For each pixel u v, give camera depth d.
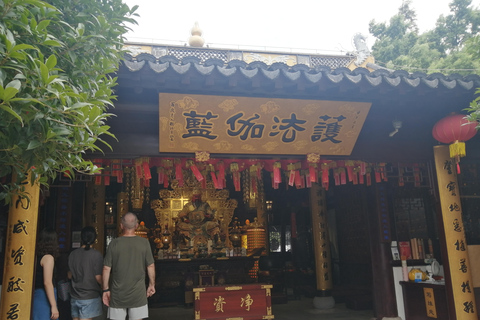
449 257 6.02
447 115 5.78
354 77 4.78
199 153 5.60
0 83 1.67
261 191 12.72
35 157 2.16
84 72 2.61
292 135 5.68
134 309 4.56
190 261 11.13
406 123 6.09
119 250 4.61
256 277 11.44
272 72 4.57
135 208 11.46
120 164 5.57
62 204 7.50
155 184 12.47
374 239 7.94
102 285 4.64
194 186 12.41
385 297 7.56
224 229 12.34
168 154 5.53
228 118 5.30
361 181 6.64
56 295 4.83
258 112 5.30
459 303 5.87
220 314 7.21
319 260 9.80
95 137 2.34
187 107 5.06
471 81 5.05
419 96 5.21
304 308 9.95
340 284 11.20
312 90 5.01
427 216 8.23
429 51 16.30
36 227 4.45
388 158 6.19
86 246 5.03
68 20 2.62
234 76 4.52
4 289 4.25
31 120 2.08
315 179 6.06
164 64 4.34
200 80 4.59
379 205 7.98
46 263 4.51
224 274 11.24
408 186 8.27
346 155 6.06
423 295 7.01
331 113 5.48
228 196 12.66
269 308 7.42
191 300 10.53
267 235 12.66
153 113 5.23
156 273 11.00
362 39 9.38
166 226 11.73
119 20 2.89
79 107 2.04
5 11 1.86
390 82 4.85
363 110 5.50
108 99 2.69
